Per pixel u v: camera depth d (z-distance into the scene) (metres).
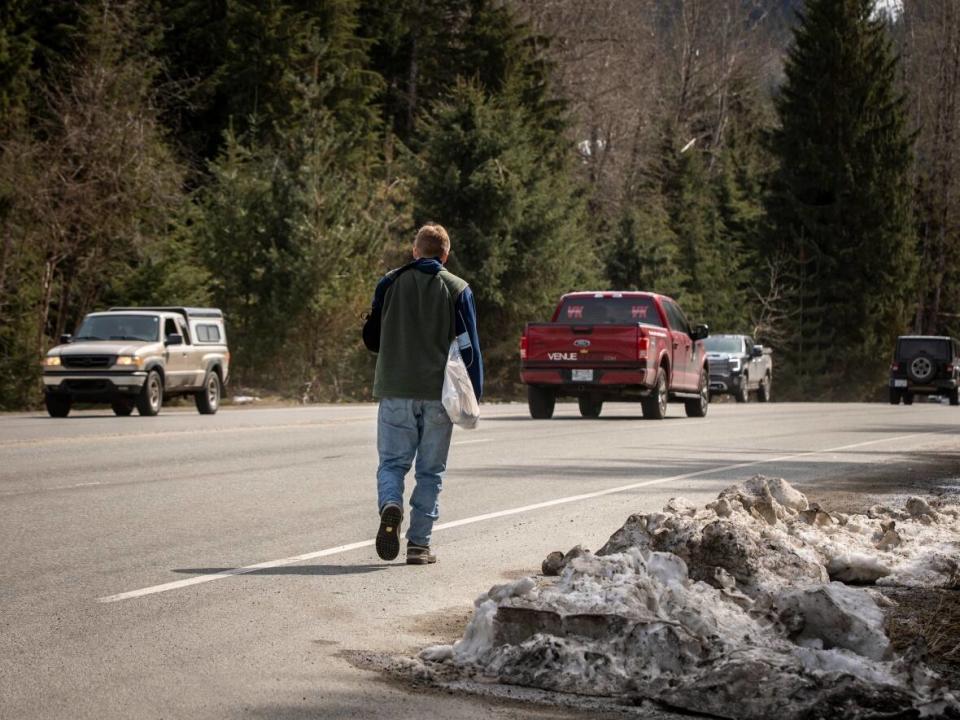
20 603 11.48
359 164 81.12
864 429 37.84
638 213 87.94
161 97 85.06
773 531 13.45
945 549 13.72
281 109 87.06
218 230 64.75
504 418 41.62
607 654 8.79
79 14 74.62
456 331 13.92
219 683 8.80
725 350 67.31
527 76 91.56
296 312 62.25
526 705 8.37
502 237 70.81
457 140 71.00
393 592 12.27
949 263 118.69
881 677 8.36
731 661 8.34
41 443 28.88
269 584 12.56
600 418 42.00
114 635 10.24
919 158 127.94
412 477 22.27
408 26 101.50
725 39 134.88
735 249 113.31
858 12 103.06
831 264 100.75
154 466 24.16
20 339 54.19
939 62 120.81
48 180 58.00
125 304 62.34
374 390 13.97
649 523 12.57
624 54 114.81
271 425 36.16
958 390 72.75
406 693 8.61
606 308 42.22
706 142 140.00
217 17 89.75
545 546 15.12
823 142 102.38
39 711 8.05
